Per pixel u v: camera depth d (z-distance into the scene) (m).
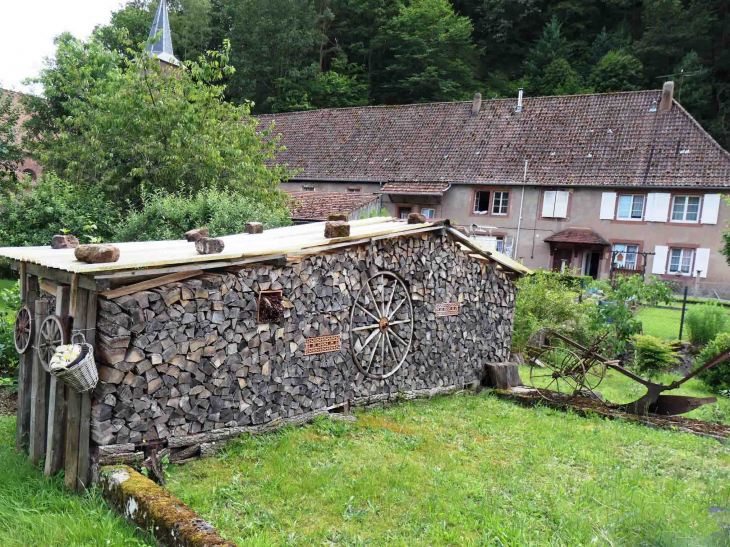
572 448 6.83
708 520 4.73
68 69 20.62
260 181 16.47
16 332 5.82
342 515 4.72
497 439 7.01
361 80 45.75
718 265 24.30
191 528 3.82
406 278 8.19
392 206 29.25
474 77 46.22
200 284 5.56
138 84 15.97
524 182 26.50
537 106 29.25
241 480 5.23
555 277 16.31
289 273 6.49
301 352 6.71
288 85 42.72
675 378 12.44
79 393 4.92
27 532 4.05
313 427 6.73
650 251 25.36
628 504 5.27
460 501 5.14
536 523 4.83
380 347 7.85
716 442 7.38
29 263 5.64
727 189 23.77
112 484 4.57
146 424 5.22
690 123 25.67
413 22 43.44
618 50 42.66
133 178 15.88
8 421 6.75
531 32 49.69
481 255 9.62
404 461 5.95
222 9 48.09
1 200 15.29
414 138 30.22
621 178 25.12
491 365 9.65
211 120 16.59
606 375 12.30
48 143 22.84
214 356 5.75
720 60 42.91
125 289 5.04
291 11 43.38
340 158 30.53
